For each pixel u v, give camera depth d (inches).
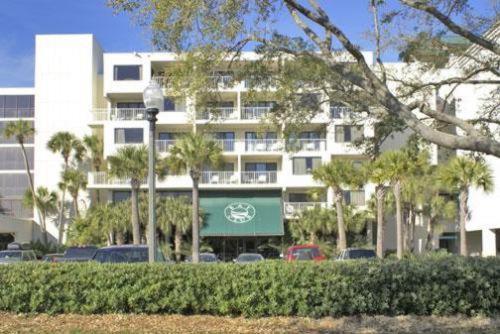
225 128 1924.2
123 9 391.2
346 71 395.9
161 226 1697.8
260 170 1964.8
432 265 481.7
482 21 524.1
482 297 473.1
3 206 2198.6
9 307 497.4
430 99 556.1
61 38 2101.4
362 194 1911.9
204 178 1868.8
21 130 1996.8
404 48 530.0
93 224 1712.6
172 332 435.5
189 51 422.0
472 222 1808.6
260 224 1775.3
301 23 416.5
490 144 344.2
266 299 482.6
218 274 488.1
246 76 460.8
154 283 491.5
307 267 482.6
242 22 405.7
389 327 444.5
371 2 469.4
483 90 1172.5
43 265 508.1
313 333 433.1
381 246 1473.9
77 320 476.1
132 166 1437.0
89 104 2080.5
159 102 512.7
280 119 484.4
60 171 2059.5
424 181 1625.2
